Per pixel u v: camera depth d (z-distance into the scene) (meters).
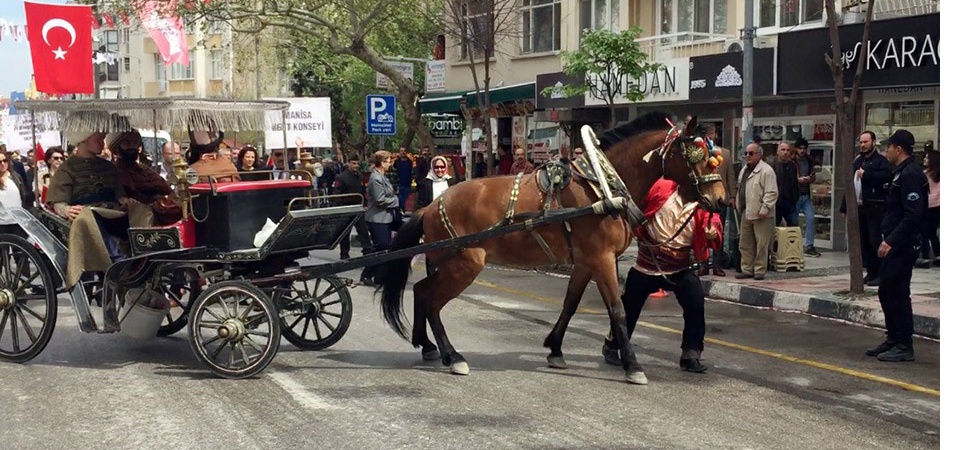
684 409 7.42
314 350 9.64
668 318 11.57
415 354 9.47
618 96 20.42
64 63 12.08
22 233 9.62
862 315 11.48
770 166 14.70
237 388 8.02
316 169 9.15
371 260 8.62
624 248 8.30
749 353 9.62
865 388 8.17
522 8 25.31
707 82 18.55
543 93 19.80
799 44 16.52
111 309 8.84
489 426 6.91
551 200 8.20
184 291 10.57
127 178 9.34
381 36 26.27
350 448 6.40
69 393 7.88
